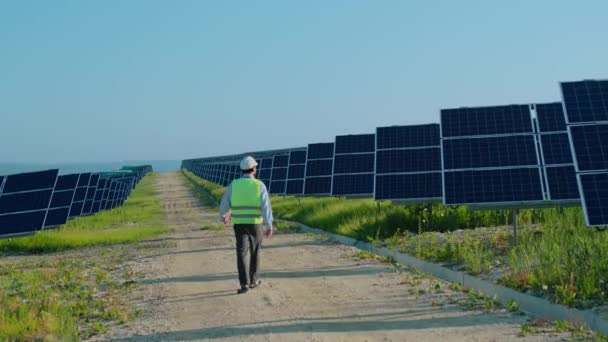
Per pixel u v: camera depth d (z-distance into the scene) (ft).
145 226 110.11
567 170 49.52
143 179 520.42
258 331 28.76
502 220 62.80
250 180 40.01
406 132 73.05
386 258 49.73
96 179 139.95
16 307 35.35
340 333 27.66
